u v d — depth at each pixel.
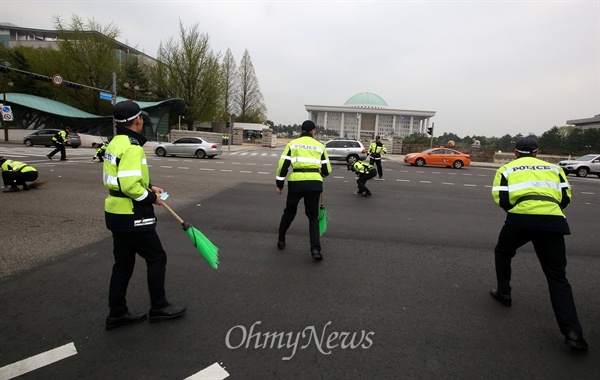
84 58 37.41
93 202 7.71
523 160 3.29
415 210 8.27
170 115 44.88
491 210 8.64
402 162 26.39
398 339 2.85
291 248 5.01
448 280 4.08
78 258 4.41
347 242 5.45
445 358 2.62
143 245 2.87
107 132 35.91
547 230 2.93
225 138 43.00
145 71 54.59
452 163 23.30
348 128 133.75
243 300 3.41
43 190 8.96
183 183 11.07
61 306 3.23
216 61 47.22
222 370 2.42
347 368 2.48
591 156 23.97
